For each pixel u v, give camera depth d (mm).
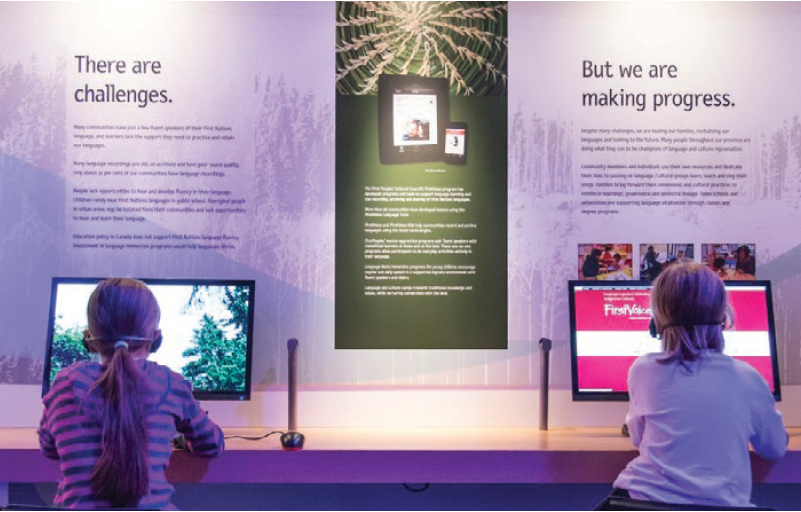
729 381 2213
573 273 3223
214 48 3201
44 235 3178
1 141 3166
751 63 3242
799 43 3234
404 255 3209
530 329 3219
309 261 3201
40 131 3176
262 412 3180
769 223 3232
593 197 3230
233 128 3201
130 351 2152
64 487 1999
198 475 2643
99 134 3188
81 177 3186
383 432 3062
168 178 3197
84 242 3186
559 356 3219
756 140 3240
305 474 2660
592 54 3232
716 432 2154
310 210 3203
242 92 3199
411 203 3209
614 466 2664
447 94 3211
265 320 3197
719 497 2096
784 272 3230
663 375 2264
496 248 3217
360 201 3203
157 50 3195
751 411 2211
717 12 3240
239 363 2875
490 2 3215
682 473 2139
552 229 3225
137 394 2037
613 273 3225
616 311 2984
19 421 3154
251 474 2652
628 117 3238
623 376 2955
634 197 3230
